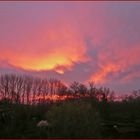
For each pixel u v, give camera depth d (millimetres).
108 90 38906
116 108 35000
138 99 37469
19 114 30656
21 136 25422
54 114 25875
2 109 32938
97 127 25266
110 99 38281
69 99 36562
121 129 28406
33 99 50500
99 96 37969
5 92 54375
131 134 27703
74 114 25000
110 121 30969
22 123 28312
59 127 24469
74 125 24234
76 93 39812
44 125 26703
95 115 26078
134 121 31188
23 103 38062
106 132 27766
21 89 53688
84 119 24750
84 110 25312
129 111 34000
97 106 34531
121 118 32250
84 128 24203
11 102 39094
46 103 35656
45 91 52188
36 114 31891
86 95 38594
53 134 24000
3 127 27953
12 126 27547
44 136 25062
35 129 26750
